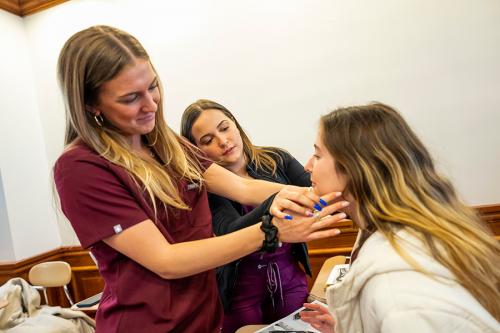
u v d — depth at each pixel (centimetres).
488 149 250
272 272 150
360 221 84
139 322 88
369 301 69
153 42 317
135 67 83
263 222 86
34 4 341
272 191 126
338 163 84
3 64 329
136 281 87
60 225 361
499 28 238
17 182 331
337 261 199
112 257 88
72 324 252
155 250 83
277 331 117
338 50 272
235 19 294
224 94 304
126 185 86
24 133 341
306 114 286
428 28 252
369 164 81
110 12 325
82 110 85
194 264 83
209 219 106
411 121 263
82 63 82
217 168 124
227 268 144
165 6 311
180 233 97
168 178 96
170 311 89
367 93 270
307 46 279
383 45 262
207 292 99
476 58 245
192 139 158
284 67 287
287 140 293
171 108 320
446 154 258
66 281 288
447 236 71
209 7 299
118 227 82
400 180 79
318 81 280
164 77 318
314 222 83
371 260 71
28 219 338
